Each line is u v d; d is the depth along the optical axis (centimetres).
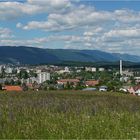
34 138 1316
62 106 1972
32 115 1695
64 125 1483
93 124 1512
